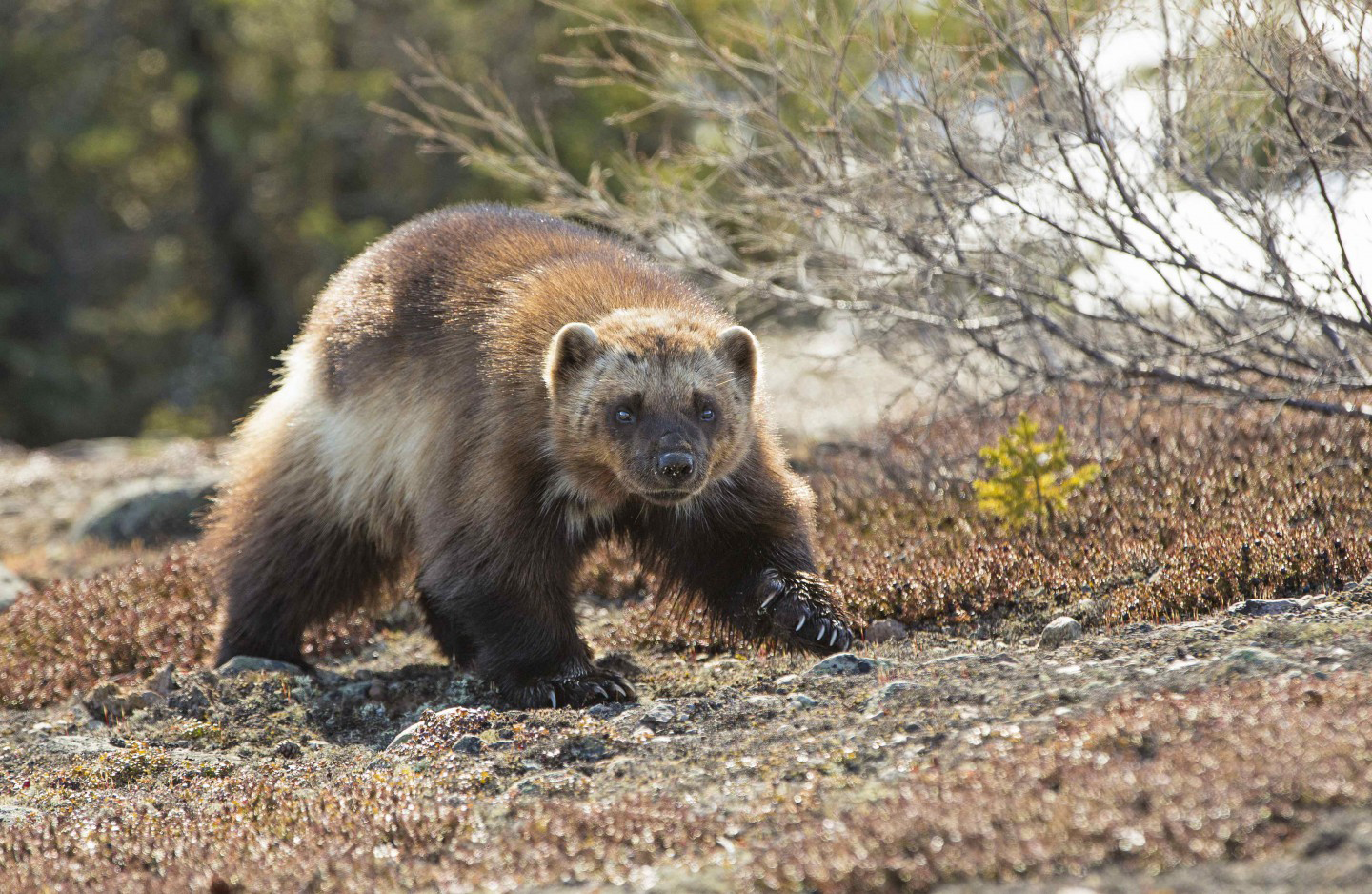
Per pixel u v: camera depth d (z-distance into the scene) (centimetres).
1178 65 1186
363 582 1130
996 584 1037
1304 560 916
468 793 730
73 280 4834
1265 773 528
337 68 4338
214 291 4684
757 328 1614
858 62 1555
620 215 1480
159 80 4512
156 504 1755
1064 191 1207
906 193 1298
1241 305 1181
